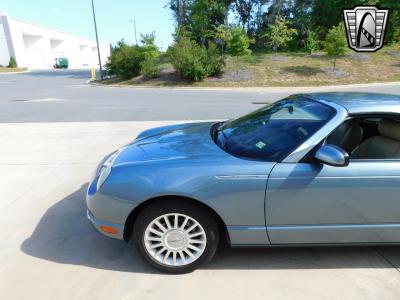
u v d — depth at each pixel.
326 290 2.25
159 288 2.29
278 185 2.21
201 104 12.21
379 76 20.56
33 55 57.78
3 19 48.56
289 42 31.48
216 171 2.23
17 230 3.06
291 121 2.60
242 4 35.81
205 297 2.20
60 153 5.51
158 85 21.47
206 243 2.39
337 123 2.32
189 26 31.28
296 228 2.32
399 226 2.32
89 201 2.46
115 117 9.19
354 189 2.22
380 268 2.48
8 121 8.56
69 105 11.88
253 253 2.68
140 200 2.26
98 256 2.66
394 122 2.42
